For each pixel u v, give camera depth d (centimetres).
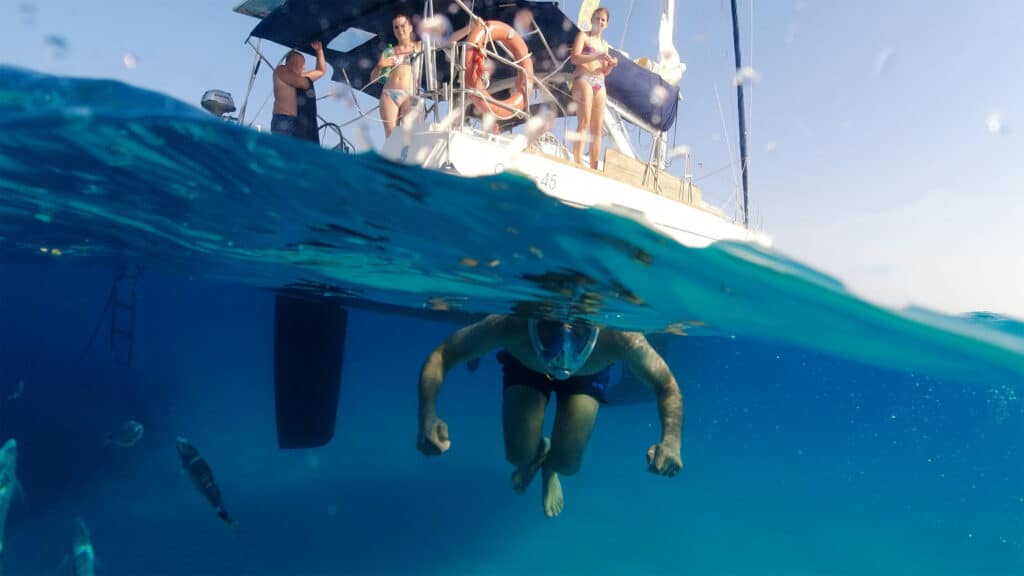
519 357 462
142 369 3853
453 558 973
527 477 481
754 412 4653
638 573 982
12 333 3002
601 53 830
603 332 443
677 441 397
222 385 4375
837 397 3309
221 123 292
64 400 2486
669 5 1101
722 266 451
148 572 874
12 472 632
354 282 762
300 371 1116
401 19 809
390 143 680
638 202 856
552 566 975
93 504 1269
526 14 805
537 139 744
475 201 376
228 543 1003
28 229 683
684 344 1558
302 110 865
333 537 1044
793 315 627
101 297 2372
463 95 671
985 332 609
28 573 920
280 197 409
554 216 382
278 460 1923
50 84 285
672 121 1086
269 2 871
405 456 2114
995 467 4400
